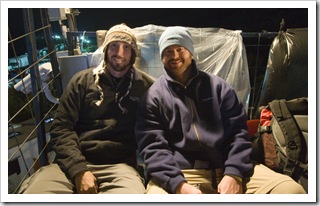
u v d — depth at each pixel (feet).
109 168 5.31
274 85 6.50
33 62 5.96
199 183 4.97
